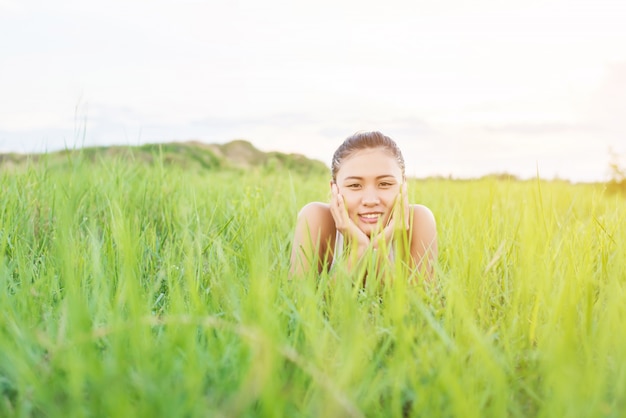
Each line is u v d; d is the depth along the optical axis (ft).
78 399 5.01
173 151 38.32
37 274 9.37
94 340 6.31
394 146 10.57
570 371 5.26
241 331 4.94
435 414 5.36
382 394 5.99
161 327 6.90
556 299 7.00
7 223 10.97
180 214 13.57
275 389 5.13
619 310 7.08
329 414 4.88
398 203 9.98
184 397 5.31
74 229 11.01
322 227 10.89
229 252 9.95
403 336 6.17
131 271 7.00
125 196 15.15
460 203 14.32
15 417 5.33
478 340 5.70
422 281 8.18
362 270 8.06
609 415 5.34
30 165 15.69
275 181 22.61
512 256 9.61
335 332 6.82
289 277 9.54
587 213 13.23
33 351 6.27
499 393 5.24
